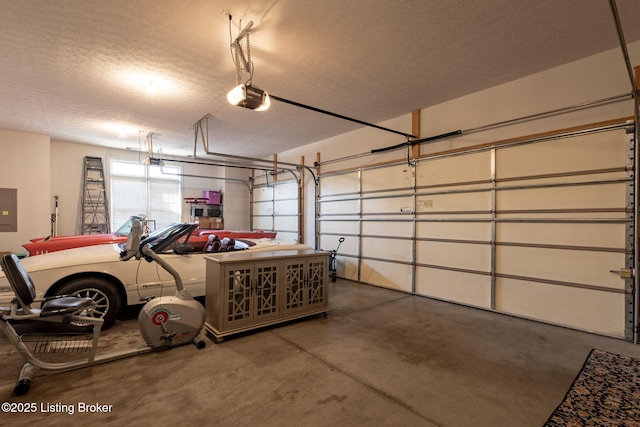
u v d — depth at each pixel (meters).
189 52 3.19
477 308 4.23
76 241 4.39
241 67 3.47
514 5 2.51
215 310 3.05
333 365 2.53
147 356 2.66
